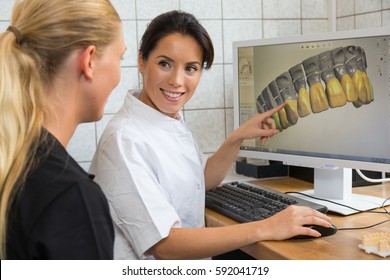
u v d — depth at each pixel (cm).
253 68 159
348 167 136
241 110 166
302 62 144
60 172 71
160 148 125
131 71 190
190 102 198
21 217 68
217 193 154
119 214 111
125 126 121
